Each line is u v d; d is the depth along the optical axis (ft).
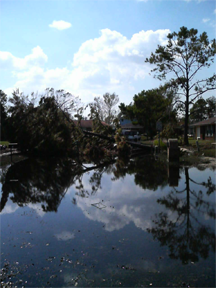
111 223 20.83
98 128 104.01
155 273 13.53
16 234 19.08
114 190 32.58
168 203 26.05
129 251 15.97
